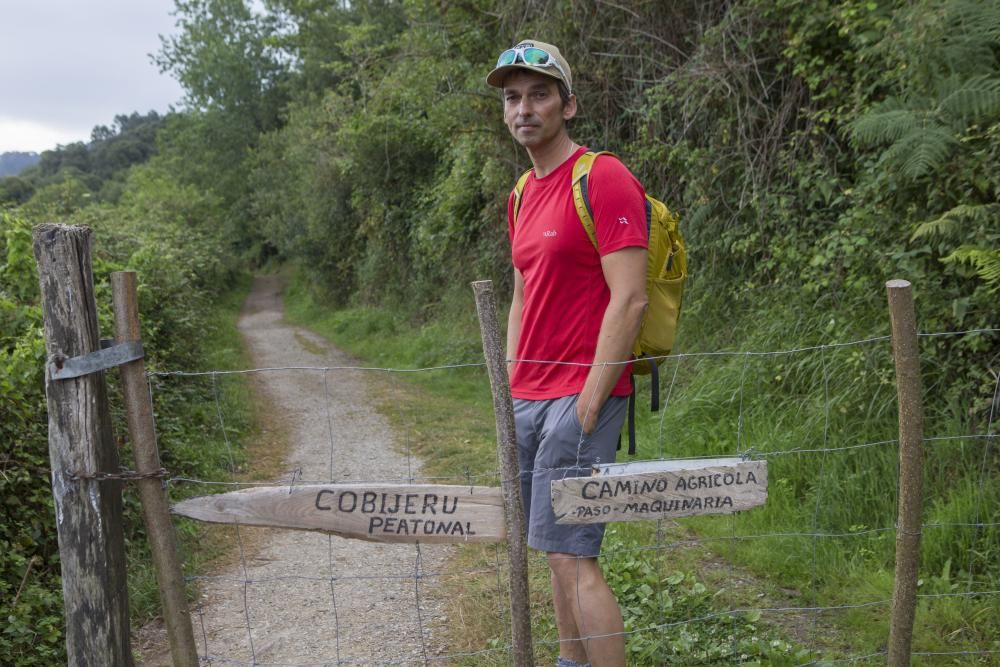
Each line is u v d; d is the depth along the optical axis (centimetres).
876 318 512
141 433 224
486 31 1107
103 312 556
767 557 405
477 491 229
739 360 616
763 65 748
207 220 3269
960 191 472
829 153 670
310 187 2367
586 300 255
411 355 1360
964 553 362
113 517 228
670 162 816
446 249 1546
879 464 437
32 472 410
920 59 492
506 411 225
